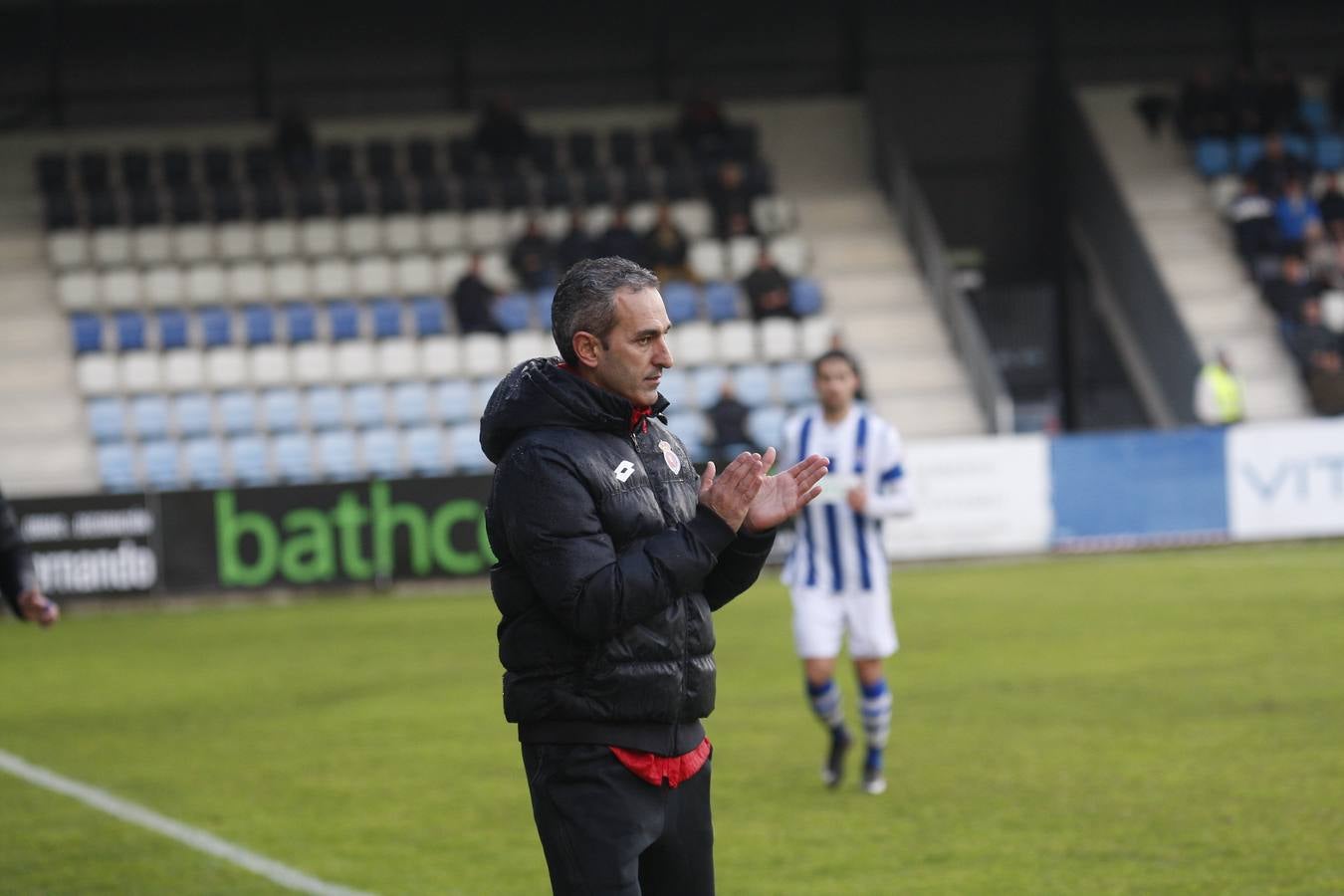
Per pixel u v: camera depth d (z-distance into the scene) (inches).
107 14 2032.5
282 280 1835.6
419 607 1289.4
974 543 1457.9
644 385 286.0
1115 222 1988.2
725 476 278.4
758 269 1793.8
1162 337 1883.6
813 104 2118.6
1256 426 1497.3
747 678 903.1
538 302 1800.0
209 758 731.4
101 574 1355.8
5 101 2020.2
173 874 528.1
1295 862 498.3
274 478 1617.9
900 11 2153.1
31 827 602.9
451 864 532.4
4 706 898.7
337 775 683.4
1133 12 2204.7
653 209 1942.7
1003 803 591.5
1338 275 1909.4
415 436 1643.7
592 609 271.6
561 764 282.8
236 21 2057.1
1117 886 480.4
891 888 488.4
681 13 2135.8
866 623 616.7
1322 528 1503.4
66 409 1691.7
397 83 2092.8
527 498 277.6
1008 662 917.2
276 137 1945.1
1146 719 740.7
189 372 1707.7
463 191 1936.5
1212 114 2065.7
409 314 1815.9
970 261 2164.1
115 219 1882.4
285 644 1110.4
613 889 278.5
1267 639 962.7
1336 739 682.2
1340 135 2070.6
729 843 549.0
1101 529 1476.4
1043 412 2213.3
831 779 628.4
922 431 1764.3
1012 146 2167.8
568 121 2074.3
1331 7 2250.2
